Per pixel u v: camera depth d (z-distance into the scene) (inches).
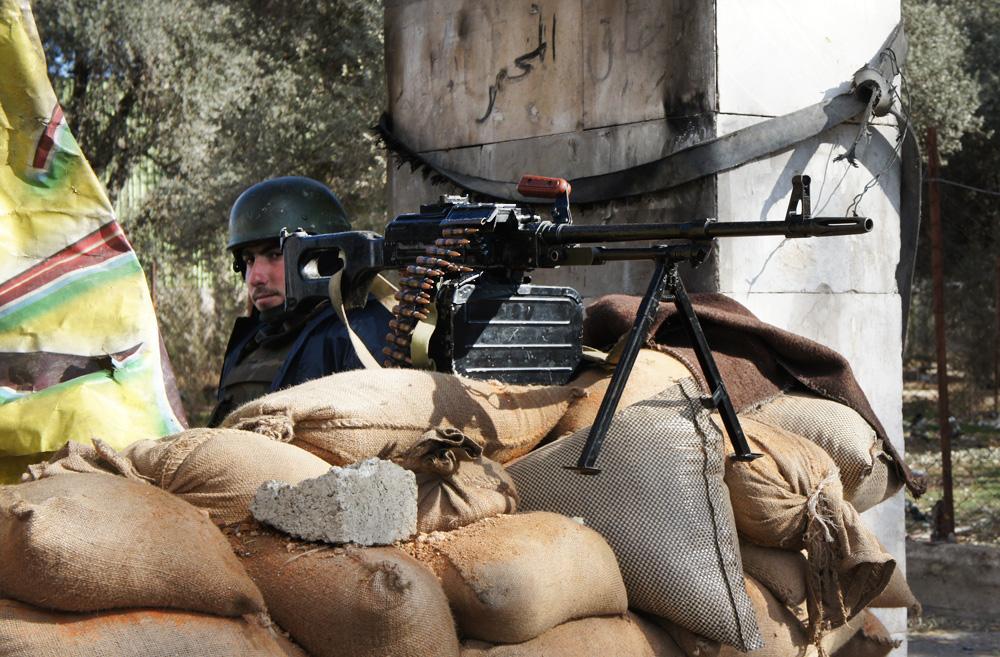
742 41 176.6
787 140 178.1
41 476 85.4
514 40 205.5
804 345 137.1
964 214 583.2
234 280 599.8
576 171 194.4
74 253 117.0
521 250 112.7
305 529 86.7
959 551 273.4
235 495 89.4
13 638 73.4
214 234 521.7
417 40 226.5
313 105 461.1
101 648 74.9
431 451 98.0
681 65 178.1
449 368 111.8
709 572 106.9
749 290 177.6
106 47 489.7
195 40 492.1
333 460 99.5
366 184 475.5
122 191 538.6
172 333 576.4
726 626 106.2
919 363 761.6
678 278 107.0
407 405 103.0
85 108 504.7
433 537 94.4
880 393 195.2
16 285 113.7
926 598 276.5
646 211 183.8
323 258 138.1
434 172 220.5
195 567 79.1
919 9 489.7
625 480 107.9
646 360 124.1
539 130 201.0
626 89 186.2
